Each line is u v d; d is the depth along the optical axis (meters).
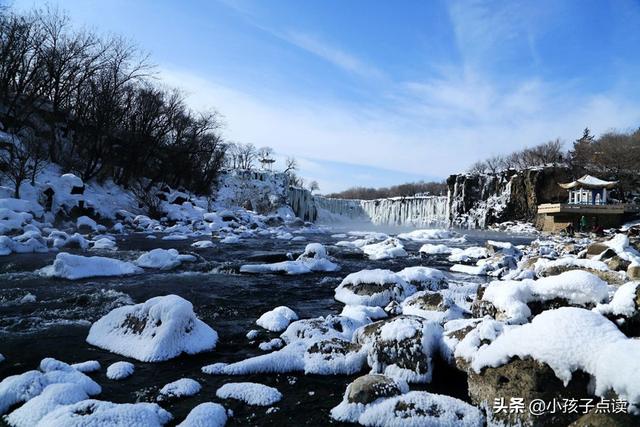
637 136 64.94
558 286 6.26
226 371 5.63
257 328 7.77
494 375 4.33
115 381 5.34
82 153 36.09
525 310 6.08
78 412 4.10
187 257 14.94
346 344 6.11
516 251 18.86
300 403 4.86
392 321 5.89
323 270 14.48
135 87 41.59
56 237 18.94
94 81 36.66
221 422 4.30
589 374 3.73
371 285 9.84
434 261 17.97
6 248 15.79
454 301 8.76
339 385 5.34
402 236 32.94
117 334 6.64
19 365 5.84
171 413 4.54
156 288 10.88
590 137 83.19
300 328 6.87
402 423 4.26
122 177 38.66
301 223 47.72
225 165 84.56
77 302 9.17
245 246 22.77
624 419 3.34
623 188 55.72
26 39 31.78
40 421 4.01
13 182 25.70
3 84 31.39
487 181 57.22
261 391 4.93
